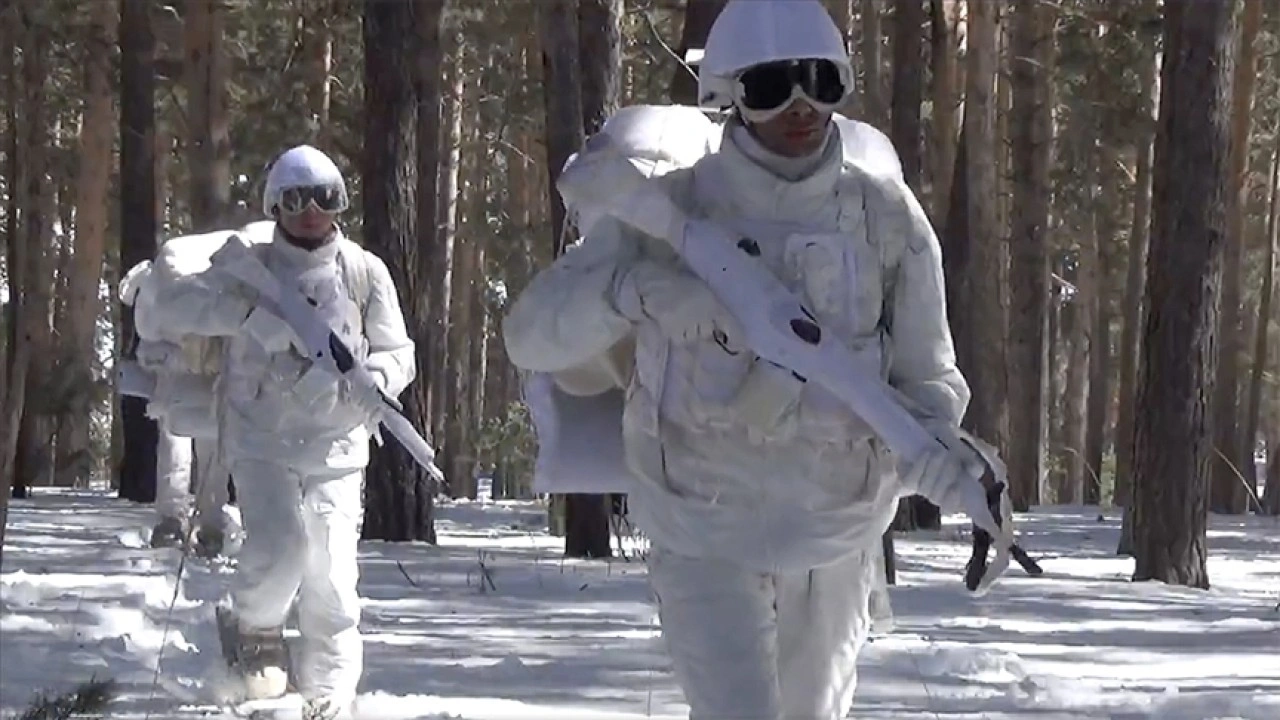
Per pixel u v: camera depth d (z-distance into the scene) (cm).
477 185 7712
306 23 5841
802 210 907
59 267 8150
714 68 904
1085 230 8075
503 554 3053
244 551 1438
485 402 9519
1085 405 8894
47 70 5884
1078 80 6331
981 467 864
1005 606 2341
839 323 903
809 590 948
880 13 5841
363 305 1486
